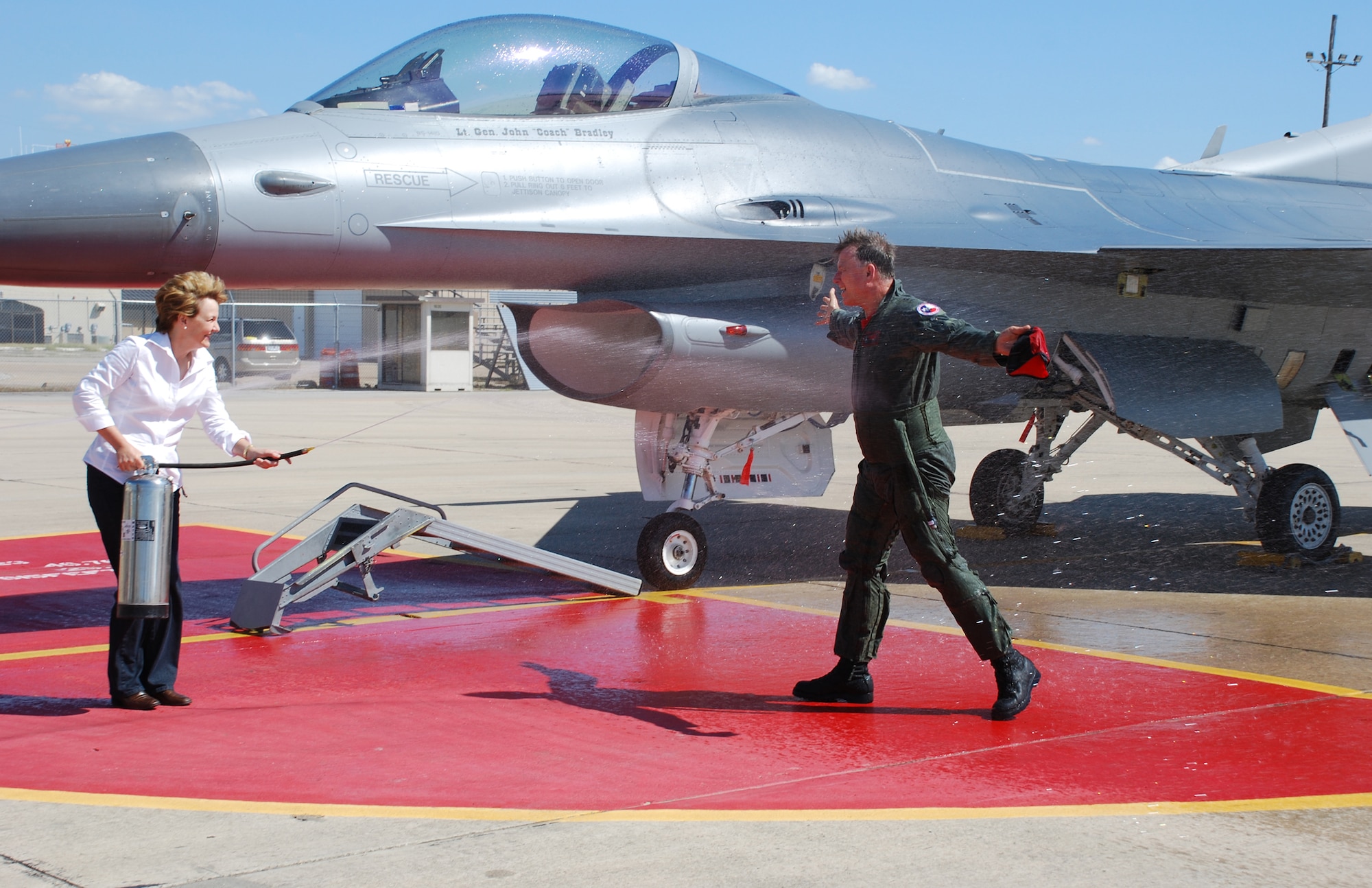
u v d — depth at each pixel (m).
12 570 7.60
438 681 4.87
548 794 3.46
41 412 22.17
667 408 6.78
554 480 13.10
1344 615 6.41
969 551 8.74
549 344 6.97
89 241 5.18
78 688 4.69
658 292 6.96
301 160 5.77
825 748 3.97
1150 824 3.28
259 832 3.13
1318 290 8.42
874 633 4.54
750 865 2.94
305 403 26.64
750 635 5.84
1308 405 10.20
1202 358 8.22
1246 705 4.57
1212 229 8.68
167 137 5.65
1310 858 3.05
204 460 14.98
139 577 4.25
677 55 7.18
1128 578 7.61
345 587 6.04
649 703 4.55
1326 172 11.04
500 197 6.22
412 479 13.08
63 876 2.82
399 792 3.46
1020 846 3.10
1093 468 15.16
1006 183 8.16
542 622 6.14
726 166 6.94
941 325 4.07
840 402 7.16
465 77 6.46
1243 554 8.10
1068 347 8.02
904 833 3.18
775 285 7.12
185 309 4.30
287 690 4.70
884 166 7.55
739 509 11.13
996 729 4.22
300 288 6.13
